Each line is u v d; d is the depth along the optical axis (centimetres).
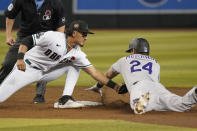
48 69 2139
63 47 2034
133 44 2130
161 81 3169
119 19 8312
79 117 1909
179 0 8294
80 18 8225
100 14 8275
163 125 1736
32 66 2105
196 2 8294
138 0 8294
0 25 7825
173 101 1992
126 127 1698
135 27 8362
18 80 2094
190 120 1838
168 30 7875
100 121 1809
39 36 2000
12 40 2303
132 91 1998
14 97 2520
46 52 2055
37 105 2253
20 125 1739
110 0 8281
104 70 3681
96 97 2536
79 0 8200
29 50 2105
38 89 2325
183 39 6372
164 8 8325
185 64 4038
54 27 2353
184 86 2959
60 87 2934
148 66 2059
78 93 2667
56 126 1717
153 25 8362
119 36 6850
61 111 2066
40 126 1719
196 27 8362
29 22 2288
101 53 4916
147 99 1930
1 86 2092
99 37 6788
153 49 5247
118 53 4897
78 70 2167
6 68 2286
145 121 1812
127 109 2120
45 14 2294
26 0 2261
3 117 1909
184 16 8325
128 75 2055
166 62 4191
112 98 2484
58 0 2308
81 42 2034
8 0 7769
